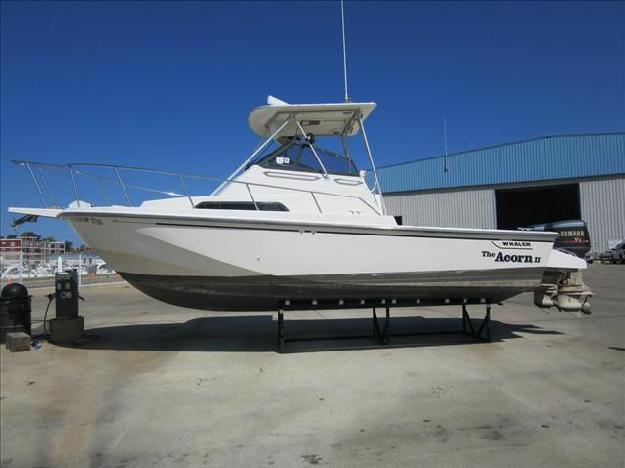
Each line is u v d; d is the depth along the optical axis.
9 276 23.50
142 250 6.03
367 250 6.39
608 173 31.48
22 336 6.55
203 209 6.12
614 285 15.59
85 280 23.30
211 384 5.10
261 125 7.88
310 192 6.92
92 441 3.73
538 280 7.13
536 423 3.95
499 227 36.56
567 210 37.47
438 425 3.94
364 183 7.45
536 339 7.19
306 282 6.25
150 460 3.42
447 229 6.68
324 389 4.91
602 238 31.48
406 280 6.57
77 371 5.58
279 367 5.73
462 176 34.56
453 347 6.71
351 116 7.64
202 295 6.35
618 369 5.53
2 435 3.85
